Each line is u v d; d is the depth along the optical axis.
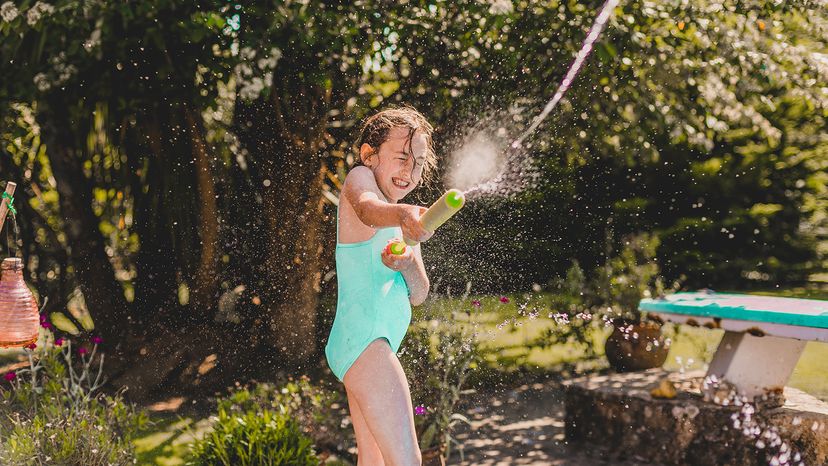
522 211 8.43
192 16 4.93
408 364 5.20
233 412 4.16
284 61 6.38
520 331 7.62
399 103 6.91
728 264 8.16
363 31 5.89
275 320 6.98
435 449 3.73
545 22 5.87
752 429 3.89
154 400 5.89
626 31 5.70
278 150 6.94
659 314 4.42
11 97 5.49
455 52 6.42
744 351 4.21
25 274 6.93
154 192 6.81
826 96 6.46
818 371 6.88
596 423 4.60
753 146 8.20
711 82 6.27
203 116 6.62
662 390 4.38
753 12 6.54
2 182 6.70
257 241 7.11
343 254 2.48
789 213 8.41
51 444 3.69
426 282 2.64
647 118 6.40
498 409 5.63
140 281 6.88
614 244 8.05
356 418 2.54
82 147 6.50
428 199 6.73
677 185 8.25
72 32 5.08
